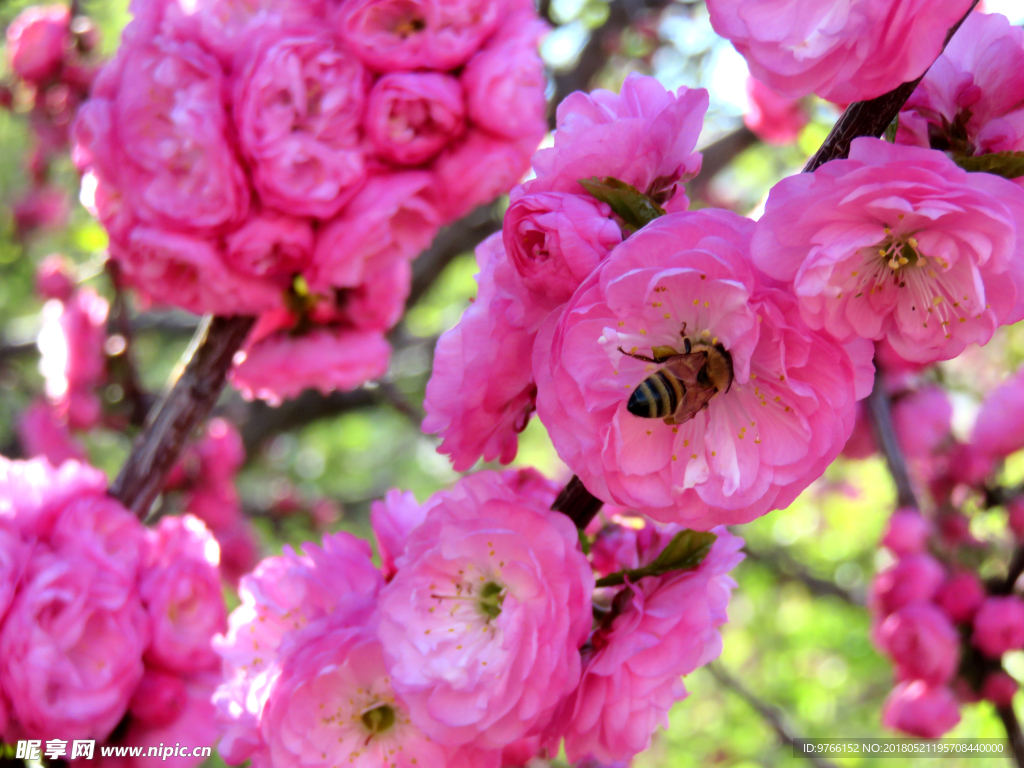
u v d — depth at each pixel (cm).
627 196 15
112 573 22
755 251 13
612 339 14
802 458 14
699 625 16
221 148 20
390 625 16
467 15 21
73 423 37
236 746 18
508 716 15
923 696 35
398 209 22
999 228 13
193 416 24
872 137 14
